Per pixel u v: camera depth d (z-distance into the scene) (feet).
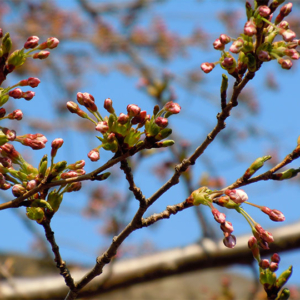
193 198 10.00
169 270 25.61
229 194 9.66
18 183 9.83
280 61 8.79
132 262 25.81
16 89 9.50
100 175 9.59
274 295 10.09
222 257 25.50
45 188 9.61
